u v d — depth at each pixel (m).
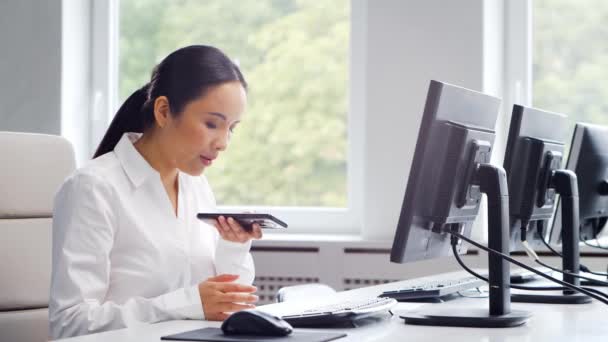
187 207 2.02
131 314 1.64
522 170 1.97
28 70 3.62
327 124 3.74
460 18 3.32
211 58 1.84
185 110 1.82
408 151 3.36
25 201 2.17
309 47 3.75
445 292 1.96
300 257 3.35
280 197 3.78
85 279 1.73
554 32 3.62
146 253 1.87
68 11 3.66
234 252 2.00
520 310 1.68
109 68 3.85
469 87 3.31
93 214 1.78
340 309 1.55
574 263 2.04
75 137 3.73
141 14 3.90
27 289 2.13
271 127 3.79
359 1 3.68
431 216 1.62
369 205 3.40
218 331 1.42
